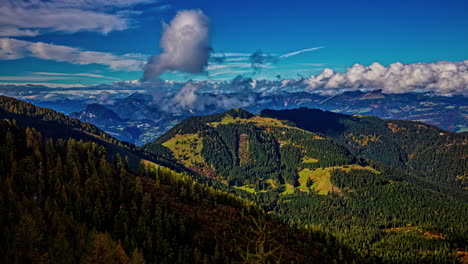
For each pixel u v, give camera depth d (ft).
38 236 326.85
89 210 402.93
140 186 485.97
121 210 418.92
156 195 517.14
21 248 306.76
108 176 500.33
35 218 352.08
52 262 310.65
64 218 370.32
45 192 416.67
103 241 353.92
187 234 438.40
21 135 516.32
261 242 126.62
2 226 324.80
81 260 328.90
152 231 415.23
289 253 478.18
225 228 484.33
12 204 363.56
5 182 389.19
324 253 535.60
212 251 424.46
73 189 427.33
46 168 456.86
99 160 554.05
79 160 518.78
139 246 386.93
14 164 418.72
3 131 499.51
